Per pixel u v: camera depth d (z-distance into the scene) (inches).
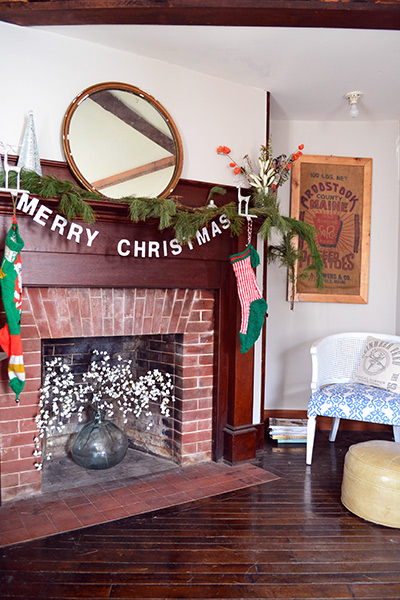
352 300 148.3
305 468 115.1
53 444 118.8
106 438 109.4
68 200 86.8
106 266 98.4
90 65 100.5
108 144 100.8
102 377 123.0
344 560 76.5
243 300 109.9
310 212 146.5
